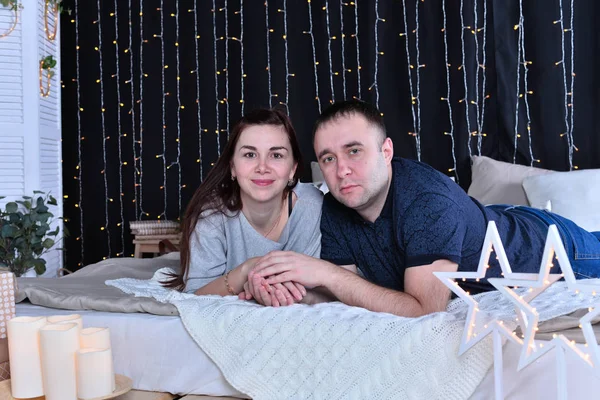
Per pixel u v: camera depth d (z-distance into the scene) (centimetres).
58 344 134
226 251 193
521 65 338
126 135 415
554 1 331
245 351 149
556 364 119
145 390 159
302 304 161
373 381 138
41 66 368
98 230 421
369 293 159
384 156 170
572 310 144
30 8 358
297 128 381
